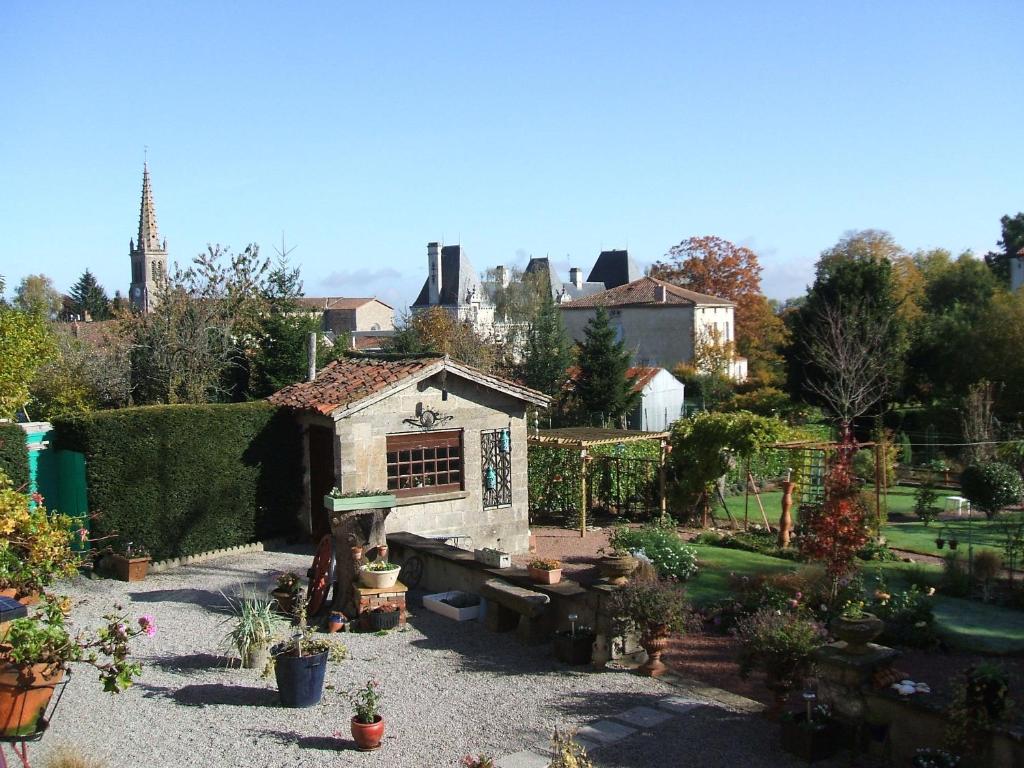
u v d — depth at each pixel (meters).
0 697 7.98
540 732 9.62
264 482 18.81
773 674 9.79
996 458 28.34
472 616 13.84
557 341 45.62
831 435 35.59
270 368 27.56
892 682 8.95
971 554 16.84
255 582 15.99
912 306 51.69
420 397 18.34
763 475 29.27
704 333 58.34
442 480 18.81
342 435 17.44
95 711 9.88
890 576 17.25
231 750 8.98
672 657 12.20
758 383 55.38
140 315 29.62
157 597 14.88
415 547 15.75
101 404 26.84
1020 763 7.73
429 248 78.56
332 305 88.88
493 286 70.81
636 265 96.06
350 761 8.81
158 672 11.19
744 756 9.00
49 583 11.76
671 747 9.22
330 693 10.63
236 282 29.84
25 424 17.27
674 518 23.00
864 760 8.81
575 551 19.97
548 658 12.07
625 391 43.41
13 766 8.39
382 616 13.16
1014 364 37.44
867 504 18.81
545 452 23.77
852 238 65.38
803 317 40.94
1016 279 57.62
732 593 15.44
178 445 17.28
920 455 33.91
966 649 12.70
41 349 19.38
